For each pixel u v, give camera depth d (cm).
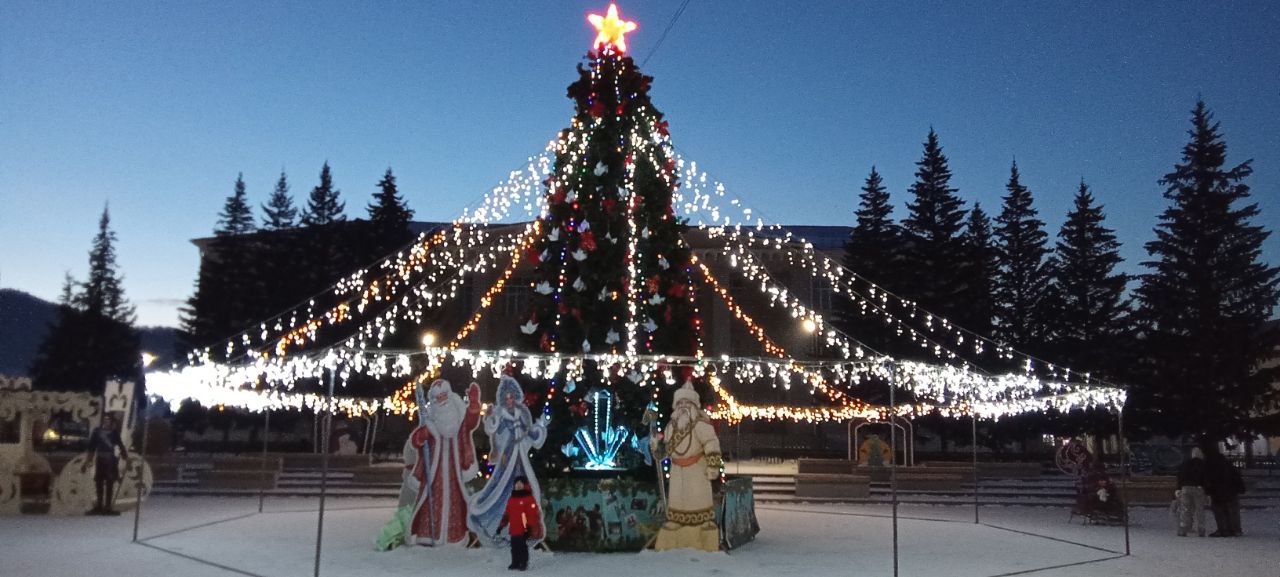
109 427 2167
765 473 3112
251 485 2816
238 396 2009
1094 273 4428
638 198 1722
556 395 1706
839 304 4384
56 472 2567
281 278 4831
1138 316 4125
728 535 1638
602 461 1733
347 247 4800
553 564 1443
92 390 5644
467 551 1528
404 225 4894
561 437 1697
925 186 4462
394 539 1573
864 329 4306
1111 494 2175
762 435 4712
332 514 2238
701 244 4184
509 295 4566
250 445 4525
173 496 2730
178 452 4053
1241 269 3975
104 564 1415
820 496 2756
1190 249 4075
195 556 1505
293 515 2211
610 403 1728
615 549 1554
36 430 2547
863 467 3033
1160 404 3984
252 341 4819
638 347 1709
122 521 2036
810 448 4569
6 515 2134
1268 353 3991
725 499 1639
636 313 1705
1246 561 1571
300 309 4781
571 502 1576
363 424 4494
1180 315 3997
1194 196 4066
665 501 1581
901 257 4522
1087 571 1444
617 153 1742
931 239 4406
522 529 1385
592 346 1691
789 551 1639
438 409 1611
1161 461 4041
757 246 4141
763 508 2550
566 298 1705
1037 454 4025
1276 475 3581
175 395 1794
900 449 4119
